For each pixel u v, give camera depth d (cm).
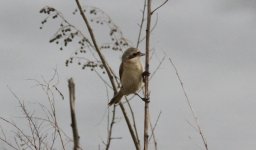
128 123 1031
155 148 921
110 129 882
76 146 746
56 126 902
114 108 914
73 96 754
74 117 750
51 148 900
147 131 948
